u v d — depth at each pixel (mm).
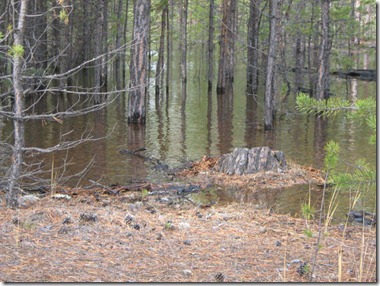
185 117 19656
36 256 5246
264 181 9953
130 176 10680
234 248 5848
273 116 19047
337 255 5766
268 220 7129
